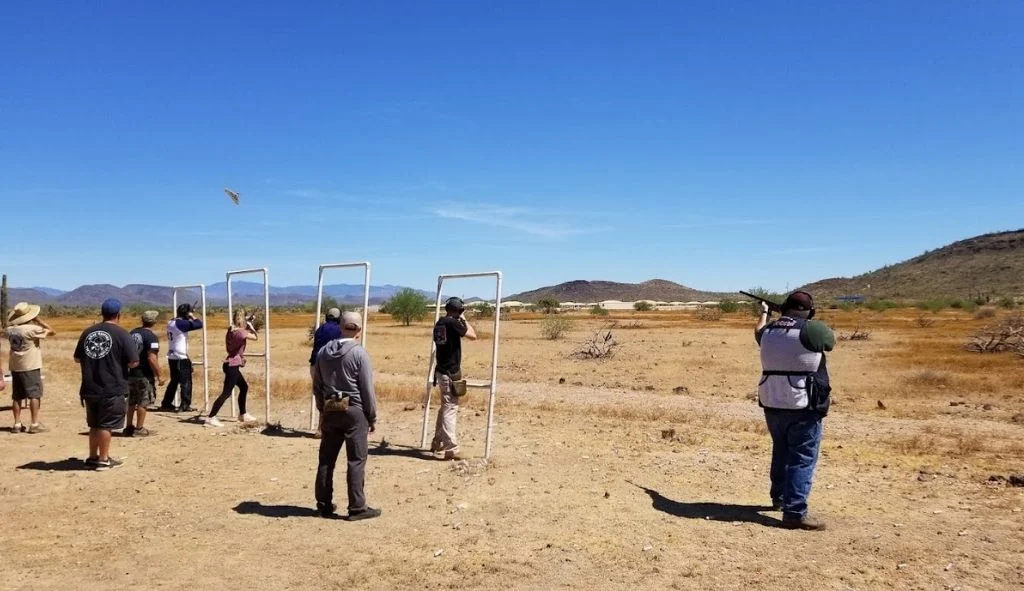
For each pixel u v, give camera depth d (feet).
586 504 23.62
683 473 27.99
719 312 261.44
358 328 22.24
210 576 17.42
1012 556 18.70
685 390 57.72
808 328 20.90
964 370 70.23
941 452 32.58
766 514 22.58
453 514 22.50
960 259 564.30
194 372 70.28
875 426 40.42
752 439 35.42
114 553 18.99
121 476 27.45
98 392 28.32
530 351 99.86
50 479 26.99
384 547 19.49
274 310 380.99
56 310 309.01
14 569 17.81
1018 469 28.86
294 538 20.22
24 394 36.76
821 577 17.35
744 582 17.07
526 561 18.40
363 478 22.06
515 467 28.89
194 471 28.27
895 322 177.88
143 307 286.25
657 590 16.62
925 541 19.88
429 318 209.36
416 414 43.39
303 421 40.91
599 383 64.03
